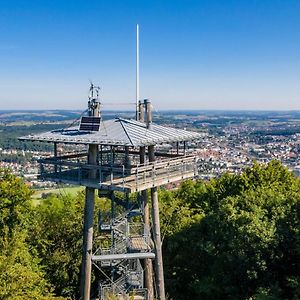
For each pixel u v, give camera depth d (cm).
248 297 3070
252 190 3734
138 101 3011
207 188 4956
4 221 3500
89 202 2694
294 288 2811
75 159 3138
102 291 2695
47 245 4000
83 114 2845
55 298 2714
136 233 3064
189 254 3741
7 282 2502
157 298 2806
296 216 3014
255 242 2925
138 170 2483
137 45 2986
